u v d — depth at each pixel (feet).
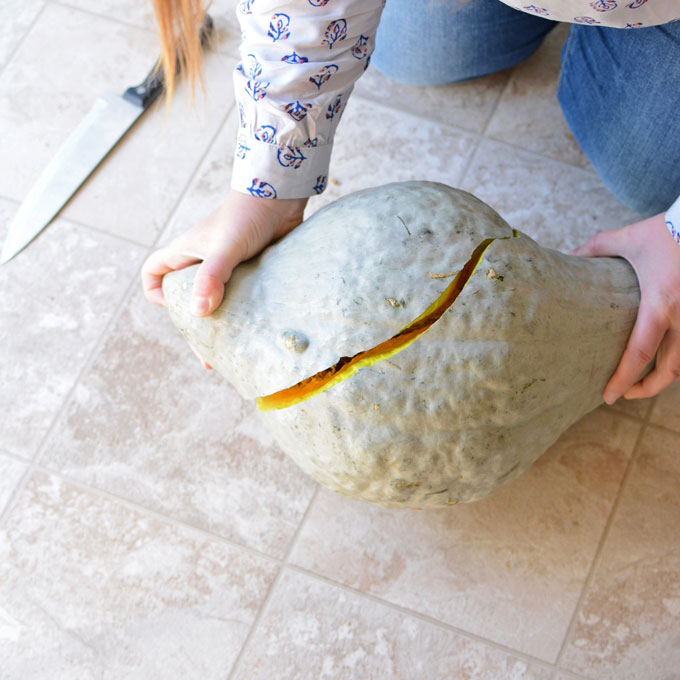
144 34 3.94
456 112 3.70
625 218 3.45
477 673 2.87
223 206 2.61
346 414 2.27
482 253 2.34
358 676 2.88
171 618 2.98
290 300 2.36
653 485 3.06
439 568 3.00
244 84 2.40
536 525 3.04
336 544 3.05
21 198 3.67
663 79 2.73
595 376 2.55
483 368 2.23
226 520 3.10
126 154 3.70
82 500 3.15
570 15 2.33
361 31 2.39
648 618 2.90
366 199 2.48
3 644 2.96
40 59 3.92
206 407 3.26
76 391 3.31
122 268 3.51
